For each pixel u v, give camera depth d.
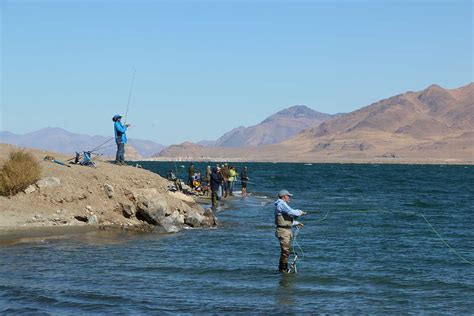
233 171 39.56
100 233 19.58
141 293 11.96
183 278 13.47
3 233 18.41
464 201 40.44
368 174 106.00
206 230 21.88
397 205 35.72
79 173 22.94
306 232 22.33
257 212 29.05
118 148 26.22
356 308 11.17
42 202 20.92
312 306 11.29
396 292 12.52
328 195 45.19
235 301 11.57
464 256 17.17
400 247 18.78
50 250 16.31
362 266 15.34
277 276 13.89
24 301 11.08
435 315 10.76
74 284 12.54
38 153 26.59
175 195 26.84
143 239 19.03
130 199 22.45
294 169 143.12
